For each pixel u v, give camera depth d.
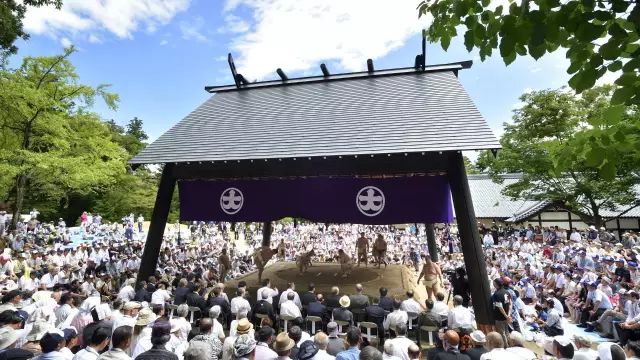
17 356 4.00
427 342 7.09
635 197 19.39
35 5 11.13
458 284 9.30
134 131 55.28
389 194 8.49
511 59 2.13
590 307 9.38
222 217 9.48
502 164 21.53
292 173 9.05
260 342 4.54
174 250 18.22
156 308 5.66
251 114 10.88
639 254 12.64
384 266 13.52
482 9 2.22
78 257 14.44
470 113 8.67
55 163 15.53
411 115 9.07
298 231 29.55
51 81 18.61
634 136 1.97
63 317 6.22
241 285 7.71
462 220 7.60
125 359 3.60
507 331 7.04
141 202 34.16
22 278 9.66
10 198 24.75
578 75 1.86
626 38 1.67
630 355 5.25
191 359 3.79
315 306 7.26
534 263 14.26
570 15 1.73
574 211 21.64
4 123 15.71
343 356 4.34
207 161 8.91
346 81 11.73
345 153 8.12
